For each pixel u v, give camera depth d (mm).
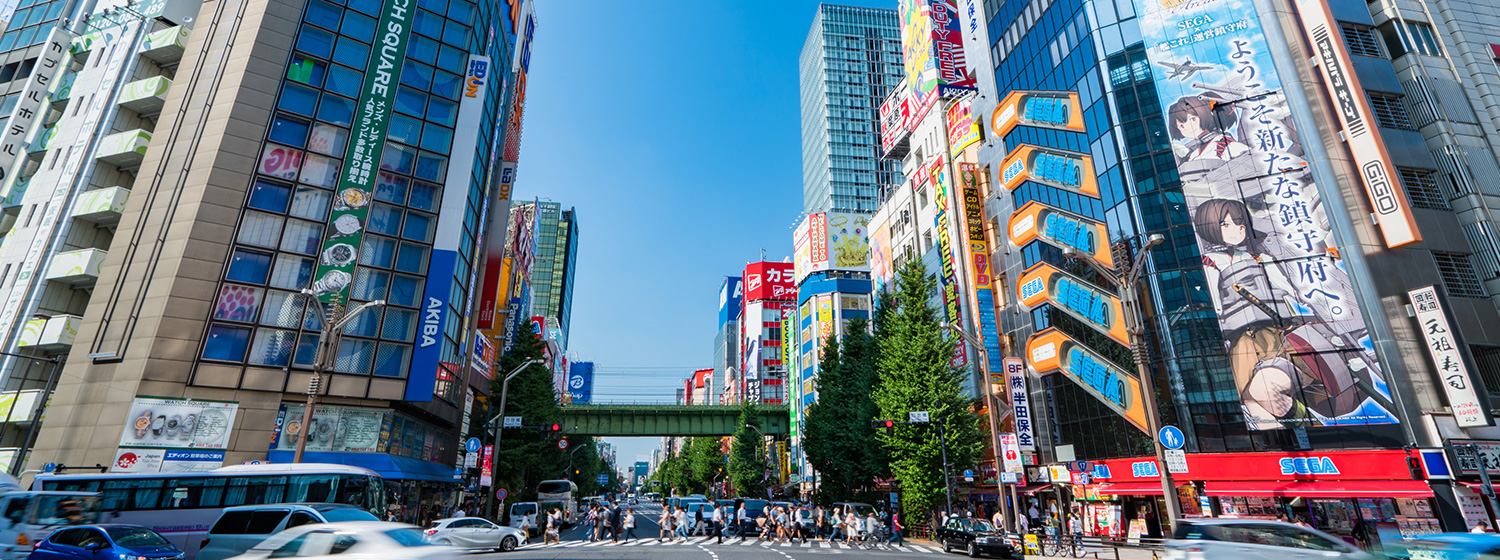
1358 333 24328
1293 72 28078
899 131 60969
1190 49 30859
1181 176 29500
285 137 32938
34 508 14992
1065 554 23516
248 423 28203
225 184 30969
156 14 37406
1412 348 23266
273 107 33156
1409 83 27281
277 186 31984
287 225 31625
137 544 15172
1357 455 22938
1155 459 27766
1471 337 23000
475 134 38031
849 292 71125
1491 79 27203
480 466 35656
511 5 50688
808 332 73438
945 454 28484
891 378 32500
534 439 42406
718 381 150250
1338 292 25031
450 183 36406
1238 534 11117
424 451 37156
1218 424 26312
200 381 27906
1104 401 30609
